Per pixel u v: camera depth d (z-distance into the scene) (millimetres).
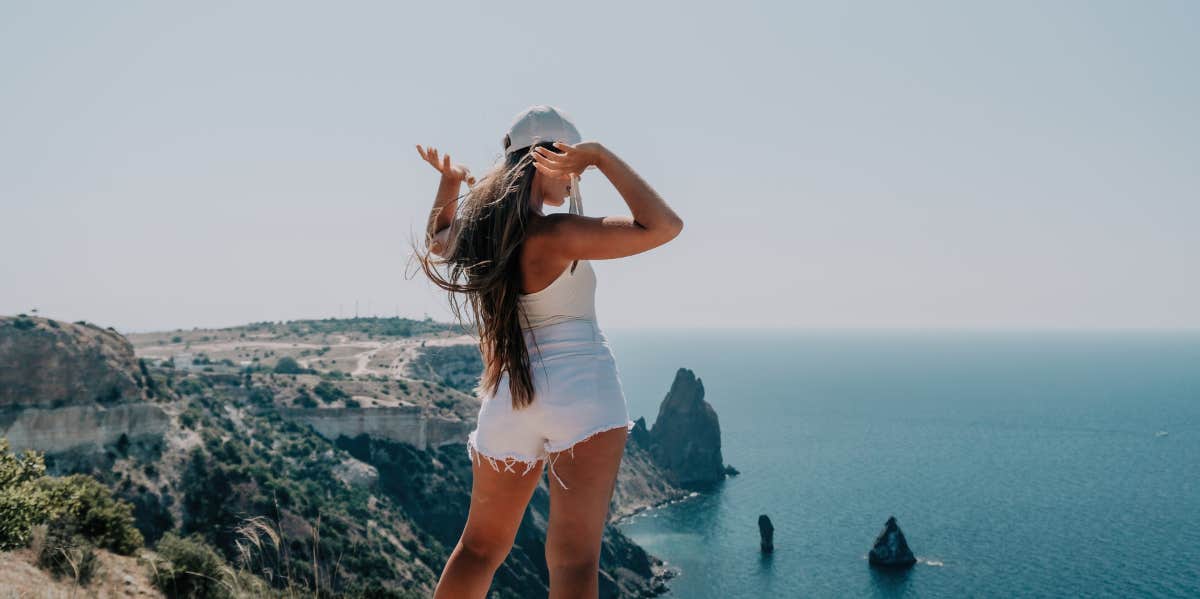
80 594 6930
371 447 85250
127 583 9602
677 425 177875
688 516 145500
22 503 14508
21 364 57656
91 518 16297
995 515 143750
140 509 52188
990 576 107250
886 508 150625
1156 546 121500
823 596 99375
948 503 154375
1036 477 179125
